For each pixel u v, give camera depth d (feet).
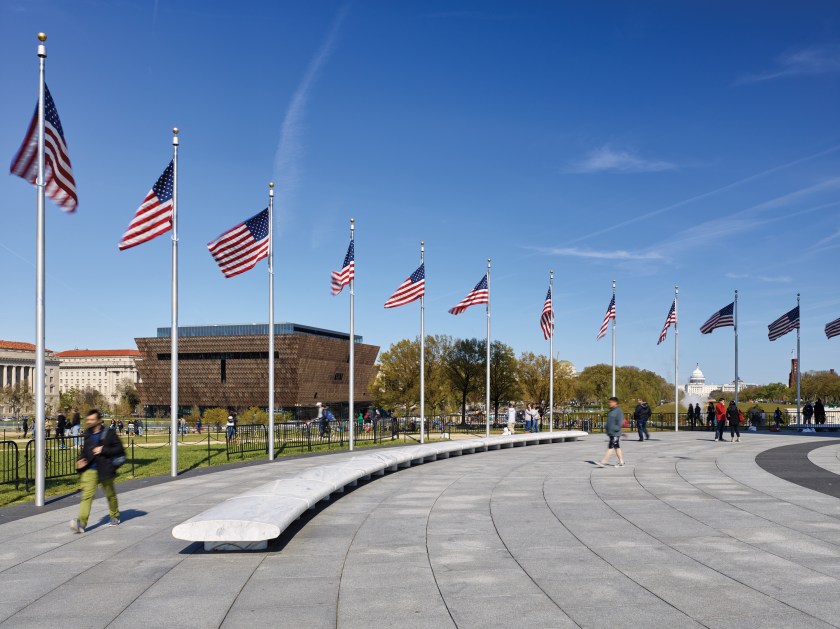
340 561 34.19
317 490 45.39
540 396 226.79
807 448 99.76
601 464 76.84
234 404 381.19
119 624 25.32
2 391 448.65
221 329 405.18
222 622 25.43
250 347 377.91
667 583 29.91
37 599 28.32
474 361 209.15
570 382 242.17
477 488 59.52
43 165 53.47
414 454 77.56
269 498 41.22
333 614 26.23
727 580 30.27
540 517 45.34
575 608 26.71
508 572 31.94
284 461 85.71
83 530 41.73
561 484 61.36
